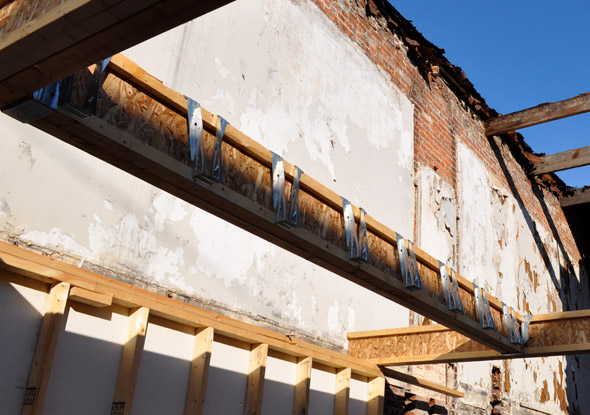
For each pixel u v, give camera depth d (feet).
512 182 38.52
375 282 11.53
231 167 8.84
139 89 7.84
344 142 22.86
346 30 24.85
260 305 17.52
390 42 28.02
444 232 28.43
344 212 10.79
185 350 14.11
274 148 19.31
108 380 12.31
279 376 16.48
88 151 7.75
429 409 24.23
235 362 15.19
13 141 12.50
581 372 43.09
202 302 15.75
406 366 22.90
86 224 13.47
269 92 19.62
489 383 29.71
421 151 28.32
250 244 17.67
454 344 17.62
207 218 16.53
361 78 24.90
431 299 12.83
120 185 14.44
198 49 17.28
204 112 8.50
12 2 6.51
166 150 8.00
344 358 18.11
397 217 25.09
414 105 28.76
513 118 34.99
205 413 14.10
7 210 12.07
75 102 6.93
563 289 43.24
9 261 10.63
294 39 21.45
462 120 33.42
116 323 12.72
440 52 30.45
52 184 13.00
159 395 13.26
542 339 16.01
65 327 11.71
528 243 38.70
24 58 6.21
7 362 10.71
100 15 5.59
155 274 14.75
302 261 19.48
